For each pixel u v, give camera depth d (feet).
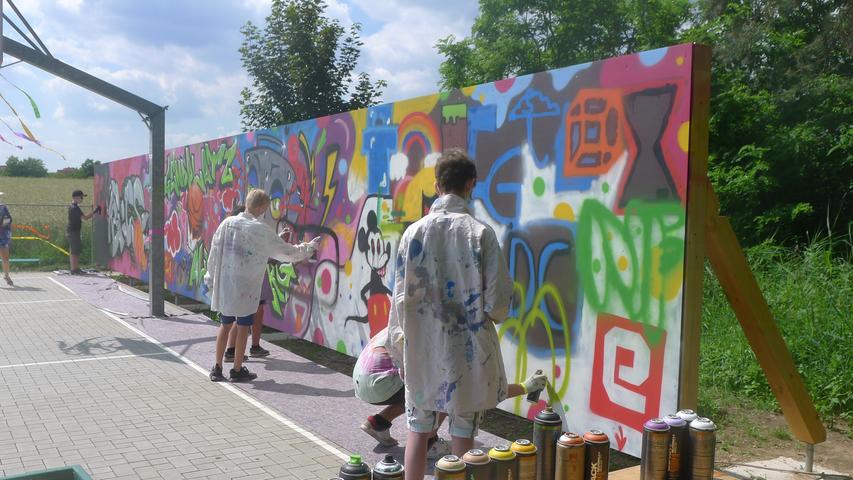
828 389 20.53
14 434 17.20
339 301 25.54
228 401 20.47
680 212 13.41
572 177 15.76
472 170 12.32
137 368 24.45
